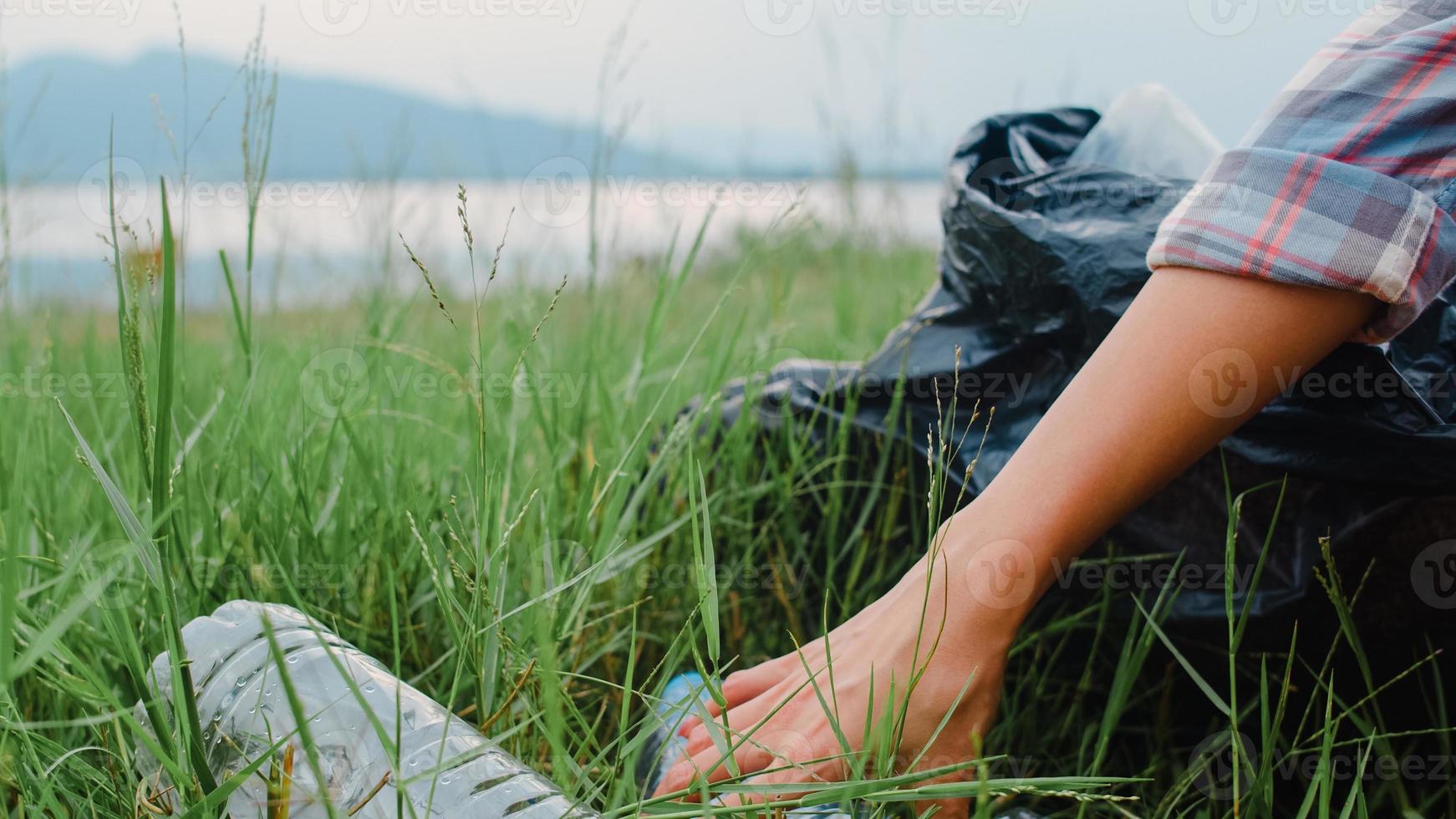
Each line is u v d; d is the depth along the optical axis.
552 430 1.44
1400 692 1.03
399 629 1.16
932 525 0.88
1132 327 0.84
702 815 0.72
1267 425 0.99
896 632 0.86
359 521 1.29
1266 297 0.80
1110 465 0.81
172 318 0.71
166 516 0.74
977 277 1.24
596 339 1.66
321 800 0.67
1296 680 1.05
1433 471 0.90
